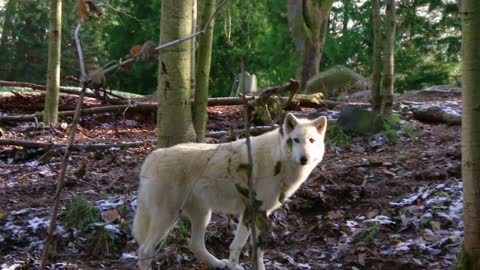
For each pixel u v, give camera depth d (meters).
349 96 17.58
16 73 34.84
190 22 6.76
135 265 5.87
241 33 32.94
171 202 5.29
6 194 7.85
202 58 6.96
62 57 29.20
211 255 5.69
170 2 6.64
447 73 33.75
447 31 36.03
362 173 8.05
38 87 14.03
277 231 6.57
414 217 6.53
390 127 10.12
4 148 10.43
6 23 34.84
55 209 3.27
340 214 6.95
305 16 22.70
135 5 31.20
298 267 5.66
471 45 4.38
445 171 7.85
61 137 11.19
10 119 12.19
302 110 13.18
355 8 33.59
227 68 34.28
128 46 31.81
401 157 8.81
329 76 18.73
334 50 32.91
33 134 11.28
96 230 6.27
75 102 13.27
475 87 4.41
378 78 10.84
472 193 4.56
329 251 6.08
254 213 3.33
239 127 11.38
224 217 6.86
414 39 36.16
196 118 7.02
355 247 5.99
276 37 31.05
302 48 23.00
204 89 7.01
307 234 6.55
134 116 12.61
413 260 5.57
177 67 6.71
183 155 5.35
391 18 10.59
